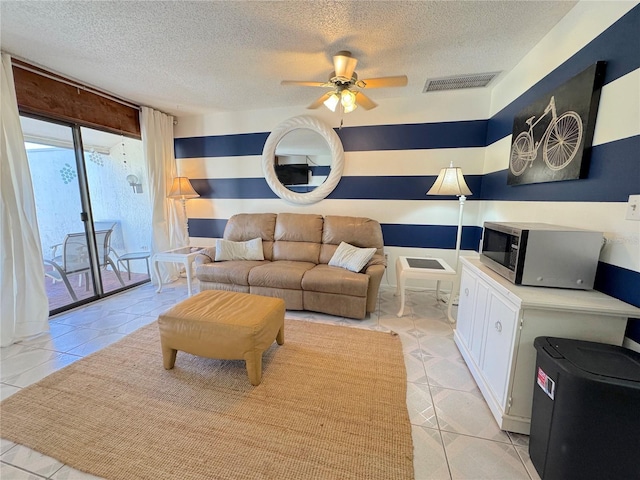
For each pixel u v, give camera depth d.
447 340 2.35
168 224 3.94
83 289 3.12
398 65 2.50
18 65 2.38
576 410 1.04
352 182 3.56
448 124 3.20
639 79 1.23
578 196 1.60
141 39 2.07
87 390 1.70
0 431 1.40
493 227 1.83
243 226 3.59
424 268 2.71
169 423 1.46
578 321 1.28
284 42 2.11
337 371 1.91
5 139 2.18
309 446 1.33
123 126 3.40
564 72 1.80
